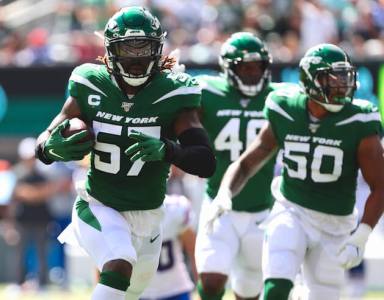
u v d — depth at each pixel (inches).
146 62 647.1
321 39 1765.5
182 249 1010.1
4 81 1601.9
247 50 877.2
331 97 722.8
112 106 658.2
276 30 1755.7
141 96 658.8
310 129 740.7
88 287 1504.7
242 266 893.2
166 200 888.9
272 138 761.6
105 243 649.6
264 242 753.6
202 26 1854.1
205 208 882.1
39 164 1520.7
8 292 1475.1
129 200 669.9
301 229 747.4
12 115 1604.3
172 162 636.7
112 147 658.2
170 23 1847.9
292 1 1772.9
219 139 886.4
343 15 1819.6
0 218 1631.4
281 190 767.1
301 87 746.2
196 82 671.1
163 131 663.8
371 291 1459.2
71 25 1914.4
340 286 757.9
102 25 1892.2
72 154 634.8
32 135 1600.6
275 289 716.7
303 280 775.1
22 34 1926.7
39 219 1509.6
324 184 746.2
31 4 2046.0
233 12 1834.4
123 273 639.1
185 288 887.1
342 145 734.5
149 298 874.8
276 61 1489.9
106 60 661.9
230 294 1381.6
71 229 687.7
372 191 729.0
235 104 888.9
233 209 874.1
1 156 1678.2
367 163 732.7
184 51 1737.2
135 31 639.1
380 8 1850.4
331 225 752.3
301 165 745.6
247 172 767.1
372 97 1472.7
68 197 1528.1
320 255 748.6
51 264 1547.7
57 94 1594.5
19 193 1508.4
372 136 733.3
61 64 1590.8
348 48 1758.1
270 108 754.8
